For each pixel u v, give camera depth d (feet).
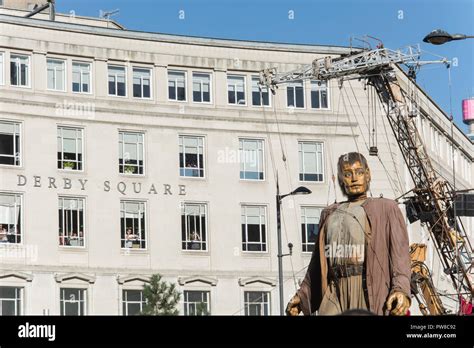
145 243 198.08
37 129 194.90
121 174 199.31
